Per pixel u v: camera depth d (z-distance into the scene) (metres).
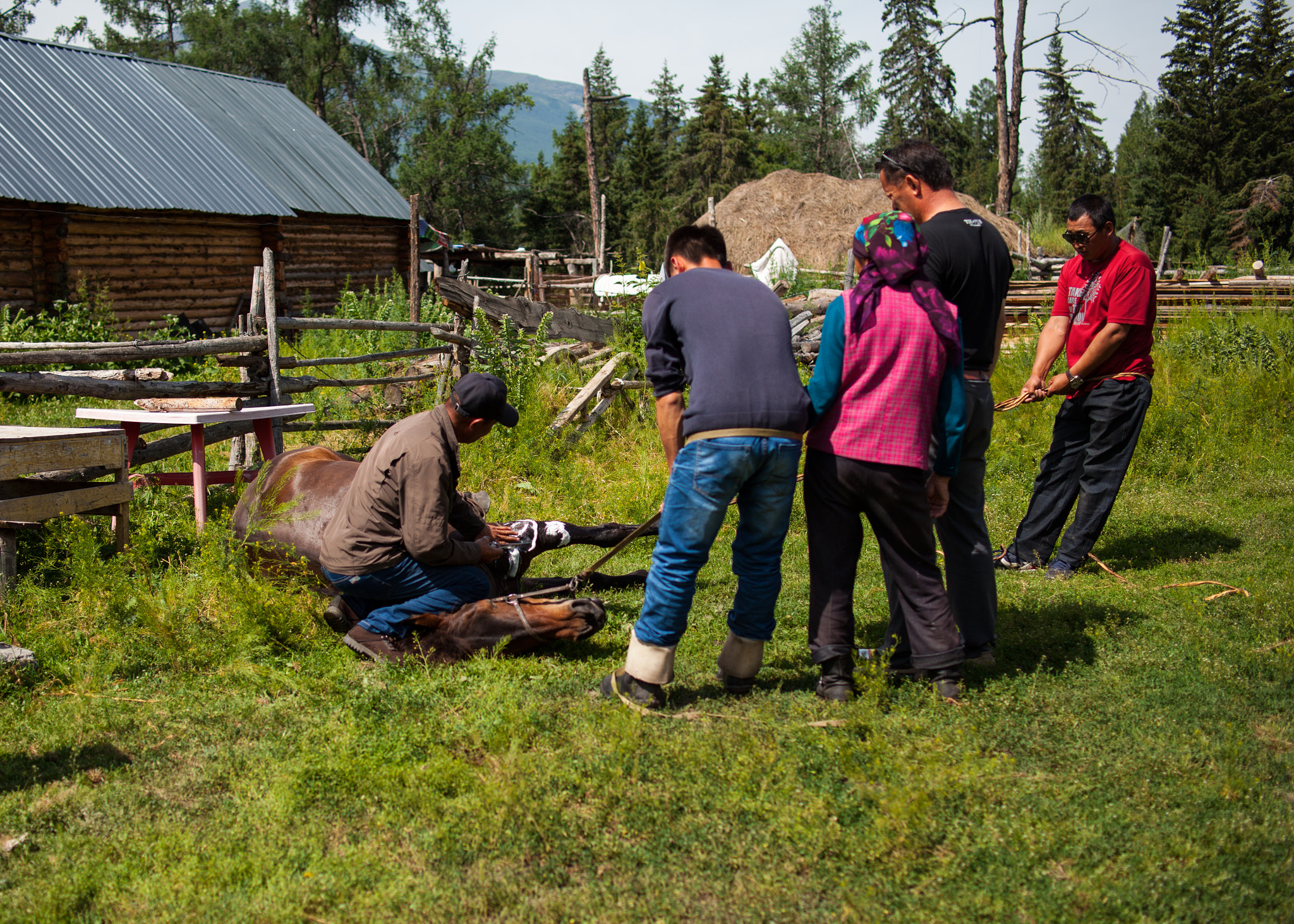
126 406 8.62
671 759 2.97
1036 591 4.81
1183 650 3.88
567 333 9.93
